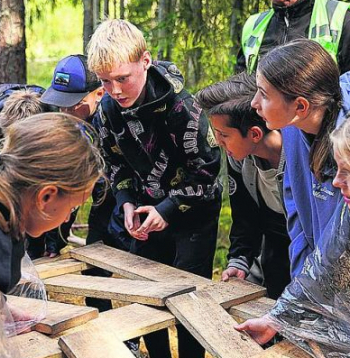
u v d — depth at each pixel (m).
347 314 1.58
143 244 2.52
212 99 1.93
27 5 5.41
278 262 2.30
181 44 4.11
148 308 1.85
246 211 2.22
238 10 3.97
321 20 2.55
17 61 3.63
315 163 1.64
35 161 1.27
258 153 1.98
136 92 2.18
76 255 2.39
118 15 5.48
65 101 2.39
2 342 1.38
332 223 1.57
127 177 2.54
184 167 2.34
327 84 1.61
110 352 1.57
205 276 2.50
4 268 1.26
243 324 1.70
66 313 1.73
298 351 1.63
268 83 1.63
